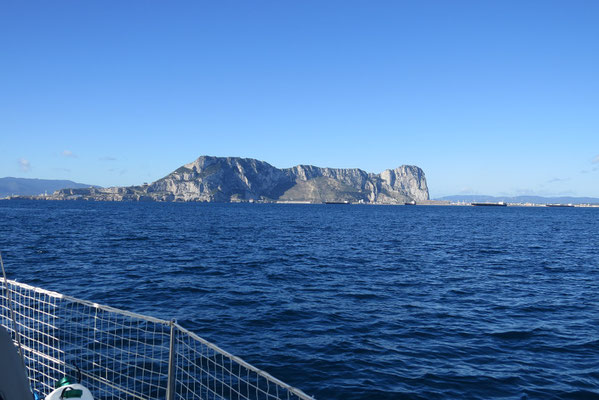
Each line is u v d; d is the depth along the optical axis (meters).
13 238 45.09
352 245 46.47
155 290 21.25
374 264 32.19
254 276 25.98
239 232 62.62
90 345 11.80
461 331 15.40
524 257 38.12
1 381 2.47
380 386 10.65
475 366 12.10
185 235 55.28
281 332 14.81
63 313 14.88
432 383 10.90
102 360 10.79
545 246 48.56
